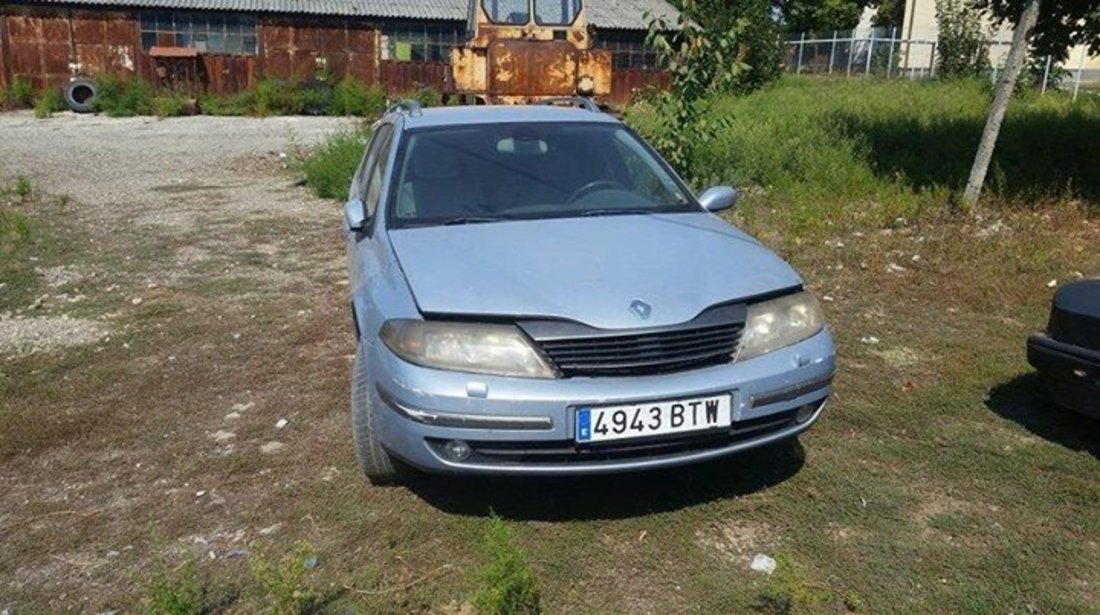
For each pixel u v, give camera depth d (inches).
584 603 121.4
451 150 187.5
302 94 1072.8
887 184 398.9
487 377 128.8
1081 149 450.6
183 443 172.1
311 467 160.9
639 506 144.9
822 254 298.8
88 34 1101.7
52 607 124.1
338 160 475.5
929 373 199.8
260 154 647.1
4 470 163.5
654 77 1202.6
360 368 151.8
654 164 194.5
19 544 139.3
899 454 161.2
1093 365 148.3
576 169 185.8
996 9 387.9
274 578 116.7
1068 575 125.7
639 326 130.5
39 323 248.1
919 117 561.6
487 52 432.8
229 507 148.1
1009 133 481.1
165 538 139.5
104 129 862.5
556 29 447.2
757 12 951.6
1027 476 152.4
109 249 338.0
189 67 1119.6
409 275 144.9
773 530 137.8
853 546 133.3
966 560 129.3
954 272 276.8
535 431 127.6
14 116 1018.1
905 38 1590.8
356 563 131.4
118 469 162.6
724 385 132.1
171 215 410.0
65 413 187.3
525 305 132.9
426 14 1182.3
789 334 141.3
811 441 166.6
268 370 209.3
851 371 200.8
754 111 628.7
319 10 1156.5
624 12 1240.2
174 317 251.9
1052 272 274.5
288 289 279.1
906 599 121.0
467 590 124.4
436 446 132.1
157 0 1109.1
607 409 127.7
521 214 171.9
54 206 434.9
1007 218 346.0
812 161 428.1
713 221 175.9
